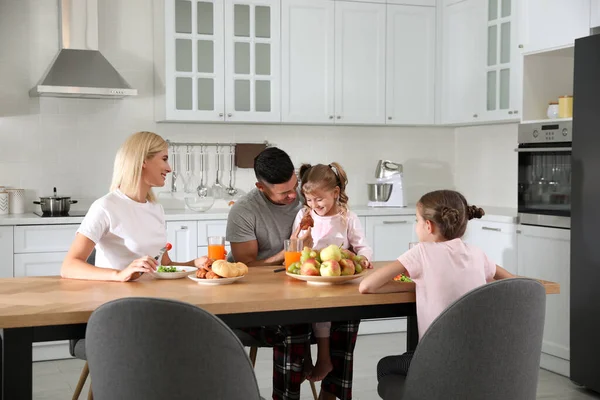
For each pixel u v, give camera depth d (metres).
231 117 5.12
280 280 2.65
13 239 4.41
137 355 1.84
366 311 2.43
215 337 1.85
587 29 4.14
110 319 1.84
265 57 5.18
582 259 3.90
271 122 5.23
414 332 3.07
